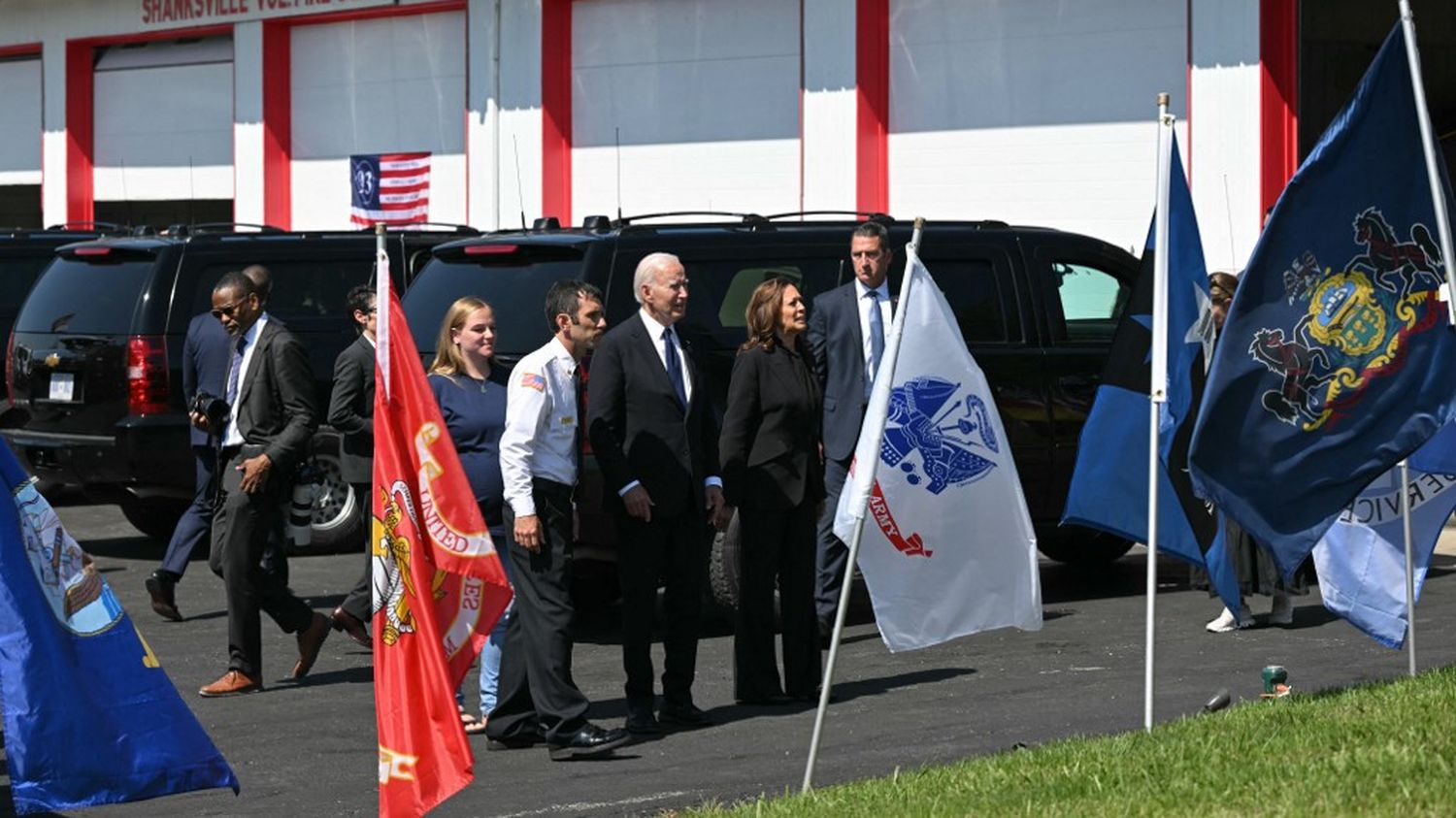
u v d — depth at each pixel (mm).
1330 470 8945
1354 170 8852
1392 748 7574
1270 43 21078
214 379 14055
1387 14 22344
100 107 34188
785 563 10828
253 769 9430
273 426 11297
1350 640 12477
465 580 8102
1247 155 21203
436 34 29266
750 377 10727
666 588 10289
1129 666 11680
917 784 7938
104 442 16125
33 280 19094
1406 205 8891
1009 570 9141
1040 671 11562
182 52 32875
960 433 9031
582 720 9539
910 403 8977
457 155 29109
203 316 14172
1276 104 21125
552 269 13133
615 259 13016
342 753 9750
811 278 13461
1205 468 8891
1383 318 8891
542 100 27547
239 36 31578
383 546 7605
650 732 10102
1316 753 7699
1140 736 8492
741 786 8875
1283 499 8945
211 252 16266
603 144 27281
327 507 16703
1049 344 14133
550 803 8602
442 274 13664
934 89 23828
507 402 9867
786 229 13602
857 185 24391
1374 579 9984
